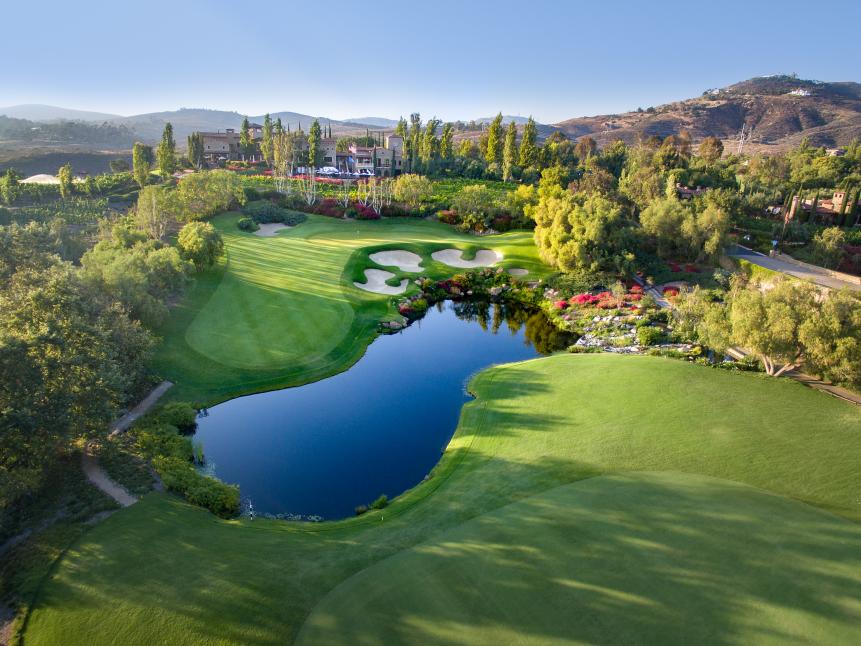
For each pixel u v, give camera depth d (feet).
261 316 143.02
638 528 58.70
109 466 76.38
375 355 135.44
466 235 262.88
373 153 444.96
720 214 192.34
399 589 50.78
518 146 457.27
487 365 130.72
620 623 44.47
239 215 265.95
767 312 106.22
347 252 208.03
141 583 52.39
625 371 110.73
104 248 156.46
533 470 77.25
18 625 47.42
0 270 107.14
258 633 45.91
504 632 44.34
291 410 104.58
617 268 192.24
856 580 48.80
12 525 62.34
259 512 73.56
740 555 53.06
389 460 88.63
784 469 73.26
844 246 201.26
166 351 117.19
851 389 101.45
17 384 63.62
